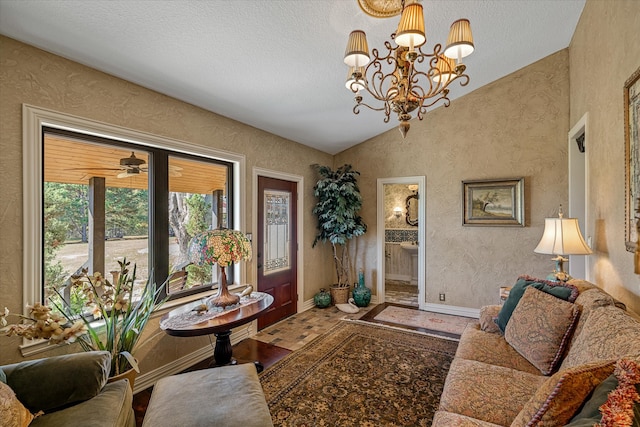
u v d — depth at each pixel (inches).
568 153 137.6
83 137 87.0
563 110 138.4
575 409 37.1
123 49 79.3
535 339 73.0
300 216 172.7
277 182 158.1
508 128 149.9
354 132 171.2
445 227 165.3
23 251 73.1
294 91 116.4
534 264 145.6
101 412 56.9
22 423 50.1
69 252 85.7
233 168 134.1
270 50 90.7
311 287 183.0
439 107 166.2
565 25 117.5
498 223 151.0
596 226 97.6
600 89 93.0
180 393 61.7
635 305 71.9
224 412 55.7
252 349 123.4
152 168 104.1
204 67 92.5
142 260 102.0
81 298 87.6
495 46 121.9
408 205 244.7
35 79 74.6
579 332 66.5
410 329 142.7
